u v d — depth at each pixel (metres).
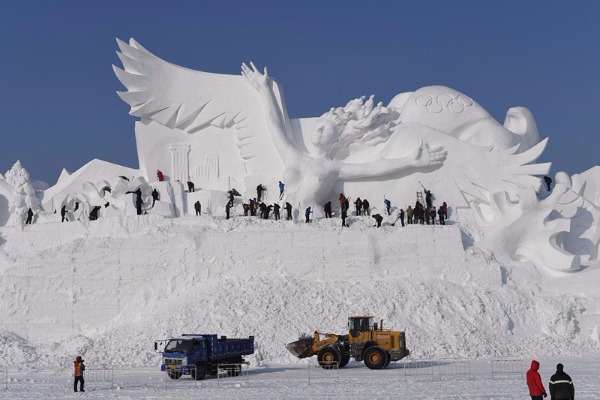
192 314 40.62
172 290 44.66
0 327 44.56
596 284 45.84
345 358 34.66
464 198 50.53
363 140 52.47
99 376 32.53
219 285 43.28
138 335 39.47
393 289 43.31
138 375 32.97
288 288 42.88
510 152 50.69
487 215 50.75
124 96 53.53
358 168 51.28
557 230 47.97
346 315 41.03
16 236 48.34
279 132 52.03
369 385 28.34
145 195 51.19
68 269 45.19
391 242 45.78
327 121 51.81
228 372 32.44
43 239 48.16
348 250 45.47
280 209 50.97
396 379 30.16
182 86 54.41
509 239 48.16
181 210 50.91
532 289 46.09
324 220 47.41
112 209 50.34
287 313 40.97
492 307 43.34
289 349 34.91
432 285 44.22
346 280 45.09
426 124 52.03
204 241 45.50
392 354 34.00
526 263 47.66
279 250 45.38
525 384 28.52
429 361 37.09
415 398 24.55
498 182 50.19
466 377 30.88
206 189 53.59
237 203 52.03
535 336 42.47
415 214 47.69
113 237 46.31
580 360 37.84
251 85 53.78
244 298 41.75
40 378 32.31
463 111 52.62
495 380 29.88
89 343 39.31
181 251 45.25
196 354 31.08
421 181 51.03
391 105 56.81
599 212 50.38
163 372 33.84
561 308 43.97
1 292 45.03
